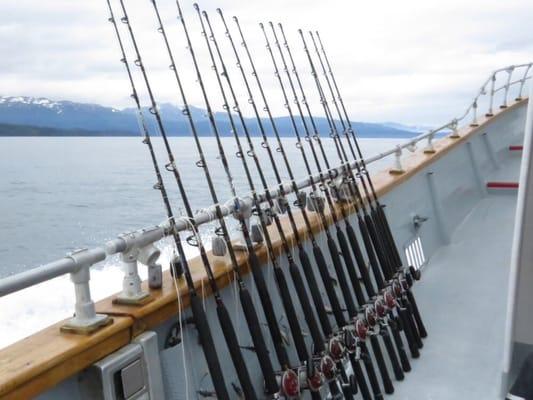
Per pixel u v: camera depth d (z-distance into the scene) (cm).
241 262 182
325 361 183
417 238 358
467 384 229
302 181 220
